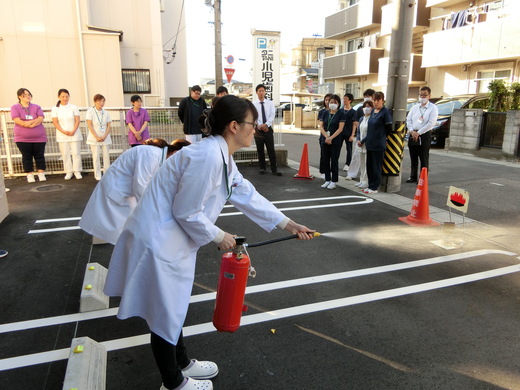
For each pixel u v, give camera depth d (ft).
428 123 23.21
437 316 9.92
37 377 7.77
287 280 11.78
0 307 10.25
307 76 129.18
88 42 39.58
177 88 63.57
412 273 12.26
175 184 5.97
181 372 6.93
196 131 24.88
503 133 33.86
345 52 76.64
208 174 5.73
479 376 7.80
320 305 10.41
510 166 30.12
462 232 15.80
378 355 8.45
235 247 6.90
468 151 36.19
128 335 9.16
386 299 10.72
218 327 7.14
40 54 38.65
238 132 6.18
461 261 13.12
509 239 15.08
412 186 23.71
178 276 6.07
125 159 10.14
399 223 17.03
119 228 10.45
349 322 9.64
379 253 13.79
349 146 28.14
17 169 26.35
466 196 15.02
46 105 39.60
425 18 57.41
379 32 66.08
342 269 12.53
